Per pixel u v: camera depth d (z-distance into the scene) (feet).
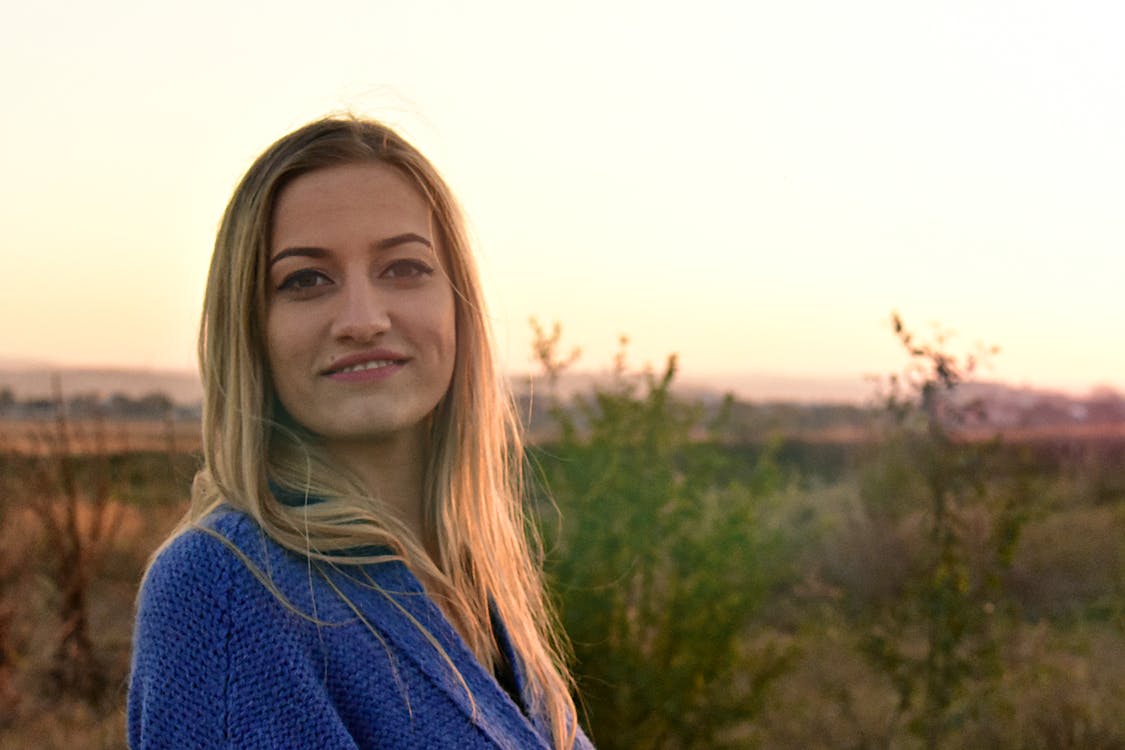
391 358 5.35
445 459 5.99
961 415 17.20
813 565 26.78
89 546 22.94
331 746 4.57
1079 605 27.20
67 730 19.65
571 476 15.61
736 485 16.49
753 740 16.52
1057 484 37.76
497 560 6.24
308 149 5.32
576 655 15.21
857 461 28.22
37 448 24.09
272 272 5.28
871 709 19.02
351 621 4.89
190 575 4.66
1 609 21.83
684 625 15.78
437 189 5.67
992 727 17.52
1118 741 17.52
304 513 5.04
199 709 4.49
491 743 4.99
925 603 17.34
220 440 5.29
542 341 16.35
